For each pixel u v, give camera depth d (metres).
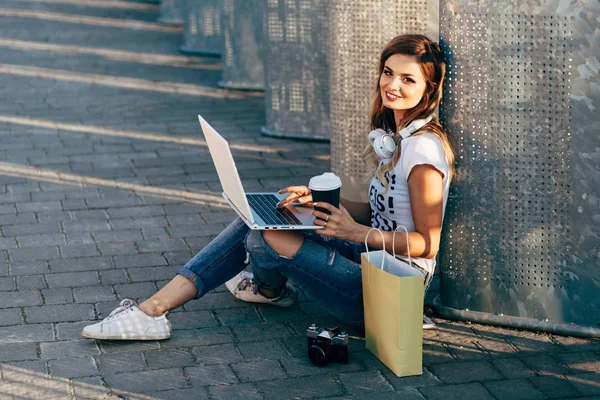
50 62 11.25
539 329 4.22
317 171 6.99
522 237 4.14
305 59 7.70
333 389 3.73
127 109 8.94
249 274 4.62
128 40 12.92
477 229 4.22
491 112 4.05
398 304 3.71
